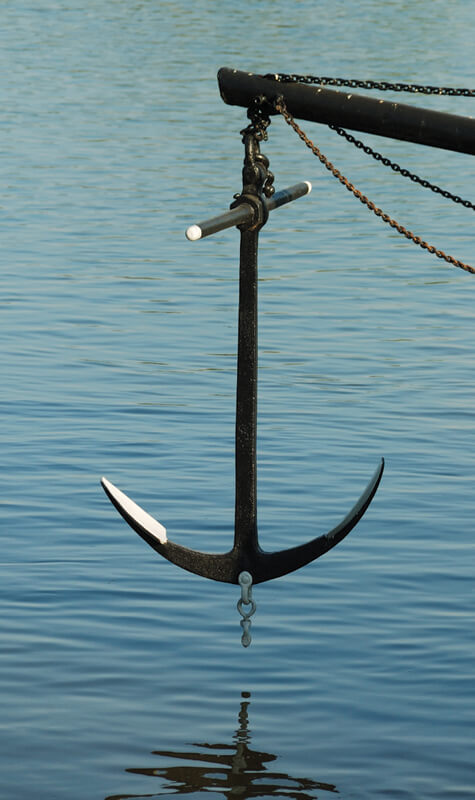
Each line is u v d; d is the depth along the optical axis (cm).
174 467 2138
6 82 7150
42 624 1546
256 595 1647
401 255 3906
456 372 2731
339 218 4450
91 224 4253
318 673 1439
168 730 1323
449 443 2272
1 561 1727
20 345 2891
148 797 1206
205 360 2816
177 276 3622
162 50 8294
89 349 2881
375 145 5753
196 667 1452
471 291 3478
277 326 3106
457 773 1248
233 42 8556
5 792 1211
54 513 1906
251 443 1117
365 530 1861
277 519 1905
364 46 8262
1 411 2416
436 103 6222
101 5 10875
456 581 1677
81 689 1398
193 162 5300
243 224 1105
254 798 1208
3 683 1407
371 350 2902
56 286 3456
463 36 8900
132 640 1513
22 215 4353
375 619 1569
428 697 1384
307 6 10819
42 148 5531
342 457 2195
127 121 6156
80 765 1257
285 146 5691
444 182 4994
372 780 1237
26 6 10744
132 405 2477
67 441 2252
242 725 1332
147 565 1730
